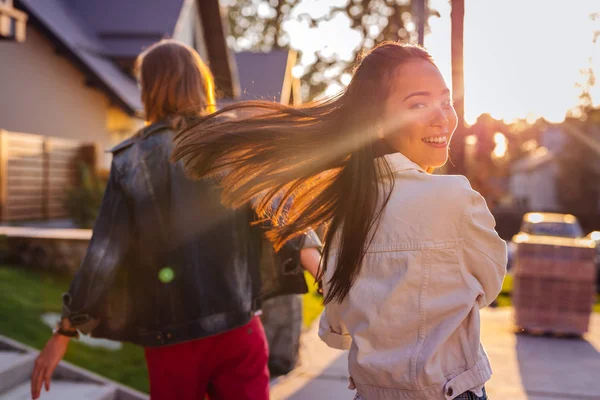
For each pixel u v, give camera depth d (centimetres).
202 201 235
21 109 1322
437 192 155
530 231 1742
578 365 555
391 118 166
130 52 1551
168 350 234
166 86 250
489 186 1524
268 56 2203
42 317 556
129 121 1656
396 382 155
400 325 156
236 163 180
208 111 255
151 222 235
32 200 1128
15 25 752
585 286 680
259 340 243
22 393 418
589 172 3775
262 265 251
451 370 154
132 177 238
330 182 174
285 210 204
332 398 436
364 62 170
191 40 1784
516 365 555
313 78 2473
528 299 695
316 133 173
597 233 1730
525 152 4575
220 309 232
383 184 162
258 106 185
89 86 1511
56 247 752
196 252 233
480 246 154
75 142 1258
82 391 428
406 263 155
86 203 1091
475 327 155
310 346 578
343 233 164
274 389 456
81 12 1667
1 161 1029
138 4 1680
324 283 175
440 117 164
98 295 235
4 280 659
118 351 527
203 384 238
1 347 471
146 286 235
